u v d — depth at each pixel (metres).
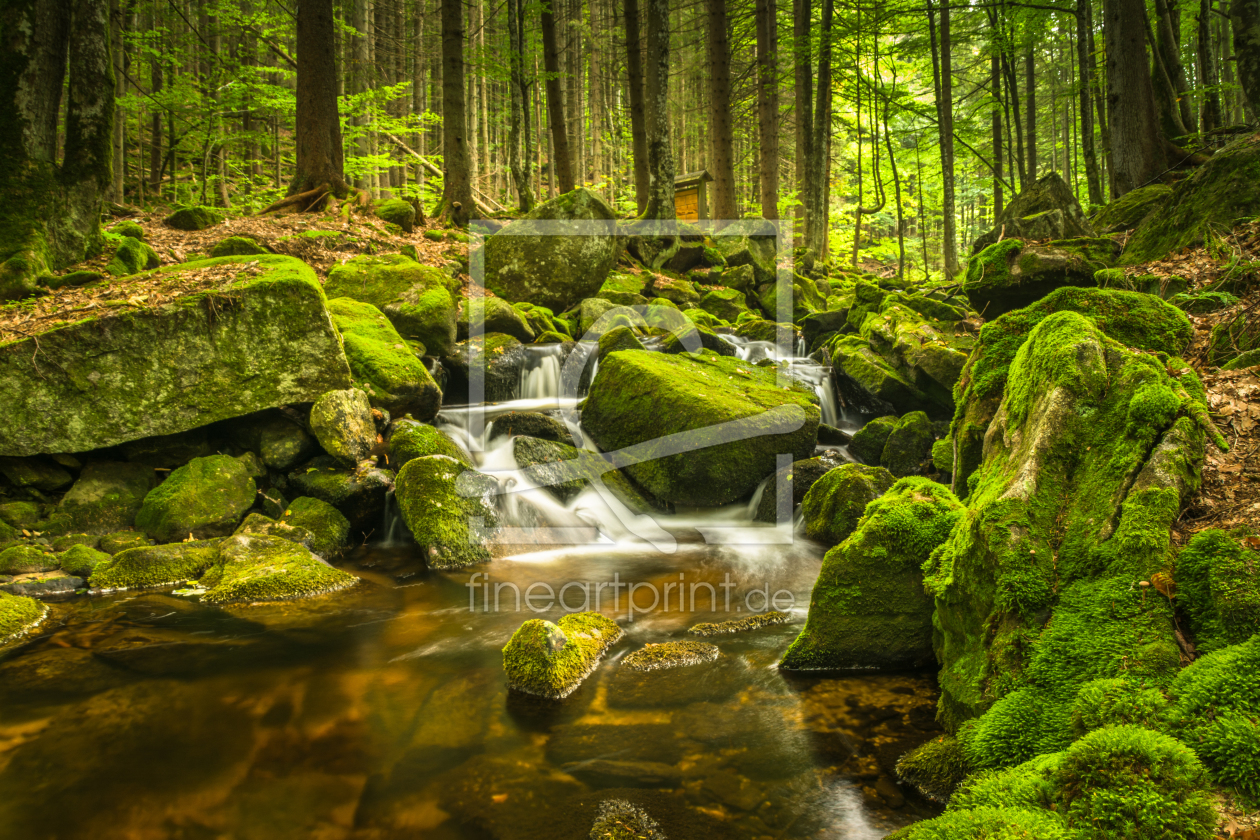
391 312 9.54
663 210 15.90
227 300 6.60
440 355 9.73
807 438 7.77
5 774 3.14
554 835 2.72
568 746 3.35
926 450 7.81
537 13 16.20
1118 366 3.54
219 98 16.14
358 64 22.86
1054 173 11.67
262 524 6.13
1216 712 2.18
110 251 8.54
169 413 6.39
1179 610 2.60
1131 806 1.96
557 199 12.98
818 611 4.01
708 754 3.23
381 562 6.17
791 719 3.48
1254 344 4.37
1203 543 2.65
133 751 3.33
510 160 16.38
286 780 3.11
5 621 4.58
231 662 4.27
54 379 5.95
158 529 5.98
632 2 16.81
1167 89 13.70
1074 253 8.66
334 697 3.85
